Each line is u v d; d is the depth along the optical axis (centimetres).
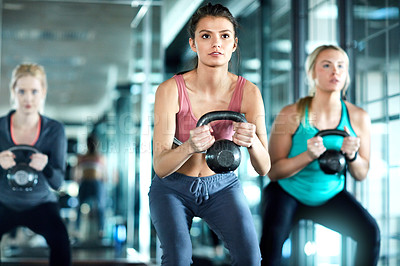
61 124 328
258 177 423
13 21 711
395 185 290
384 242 301
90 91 1008
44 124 322
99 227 712
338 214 275
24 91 317
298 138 276
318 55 276
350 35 326
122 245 588
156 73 537
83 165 721
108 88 955
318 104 277
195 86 203
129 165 587
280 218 270
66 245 313
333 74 270
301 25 358
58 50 832
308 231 352
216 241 486
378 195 307
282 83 388
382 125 300
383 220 301
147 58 544
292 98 357
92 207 733
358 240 269
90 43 811
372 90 308
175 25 487
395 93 286
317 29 353
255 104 205
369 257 266
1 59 845
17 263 507
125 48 827
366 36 312
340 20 327
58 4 651
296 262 351
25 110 317
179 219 194
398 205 288
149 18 545
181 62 497
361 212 269
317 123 276
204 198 201
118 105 890
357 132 281
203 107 204
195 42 197
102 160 725
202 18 194
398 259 289
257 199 425
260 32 422
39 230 313
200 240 567
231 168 186
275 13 402
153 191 205
